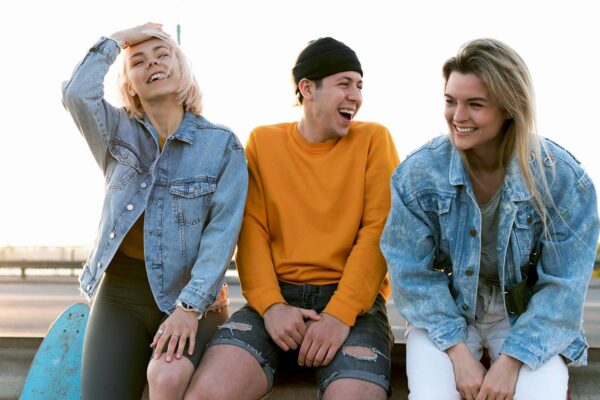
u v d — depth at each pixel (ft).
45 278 57.16
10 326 28.68
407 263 8.92
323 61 9.87
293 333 9.10
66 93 9.42
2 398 10.73
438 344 8.50
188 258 9.53
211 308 9.50
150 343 9.66
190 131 9.77
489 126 8.40
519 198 8.54
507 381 8.06
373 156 10.05
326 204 9.87
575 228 8.51
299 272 9.77
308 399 9.66
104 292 9.64
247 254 9.86
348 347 8.93
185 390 8.61
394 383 9.96
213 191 9.62
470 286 8.84
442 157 9.04
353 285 9.32
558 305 8.28
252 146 10.39
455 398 8.17
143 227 9.55
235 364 8.65
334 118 9.96
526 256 8.73
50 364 10.02
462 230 8.86
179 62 9.78
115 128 9.75
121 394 9.14
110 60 9.63
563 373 8.14
